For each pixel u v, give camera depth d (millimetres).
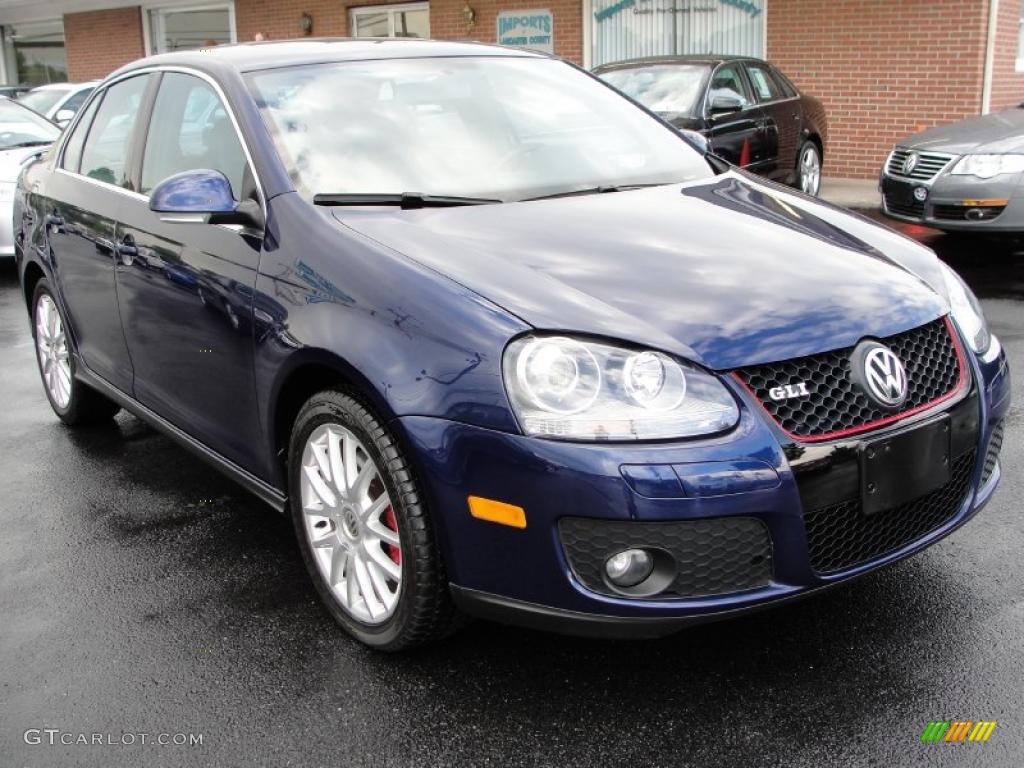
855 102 12648
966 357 2912
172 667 2953
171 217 3184
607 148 3846
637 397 2412
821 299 2727
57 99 14664
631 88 10461
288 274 3014
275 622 3184
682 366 2465
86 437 4965
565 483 2379
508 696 2750
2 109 9984
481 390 2473
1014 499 3844
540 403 2418
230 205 3184
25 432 5066
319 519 3084
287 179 3217
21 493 4277
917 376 2734
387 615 2861
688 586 2430
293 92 3564
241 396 3287
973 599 3135
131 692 2840
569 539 2432
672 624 2439
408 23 16469
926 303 2867
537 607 2502
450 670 2875
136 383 4074
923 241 9055
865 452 2535
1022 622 2996
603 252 2902
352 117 3533
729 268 2846
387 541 2824
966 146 7801
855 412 2570
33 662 3006
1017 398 5004
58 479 4426
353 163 3361
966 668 2785
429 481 2561
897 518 2688
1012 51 12320
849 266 2953
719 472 2385
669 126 4195
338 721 2672
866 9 12297
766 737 2533
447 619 2773
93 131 4523
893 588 3217
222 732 2648
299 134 3398
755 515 2434
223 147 3496
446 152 3529
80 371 4676
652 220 3191
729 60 10617
